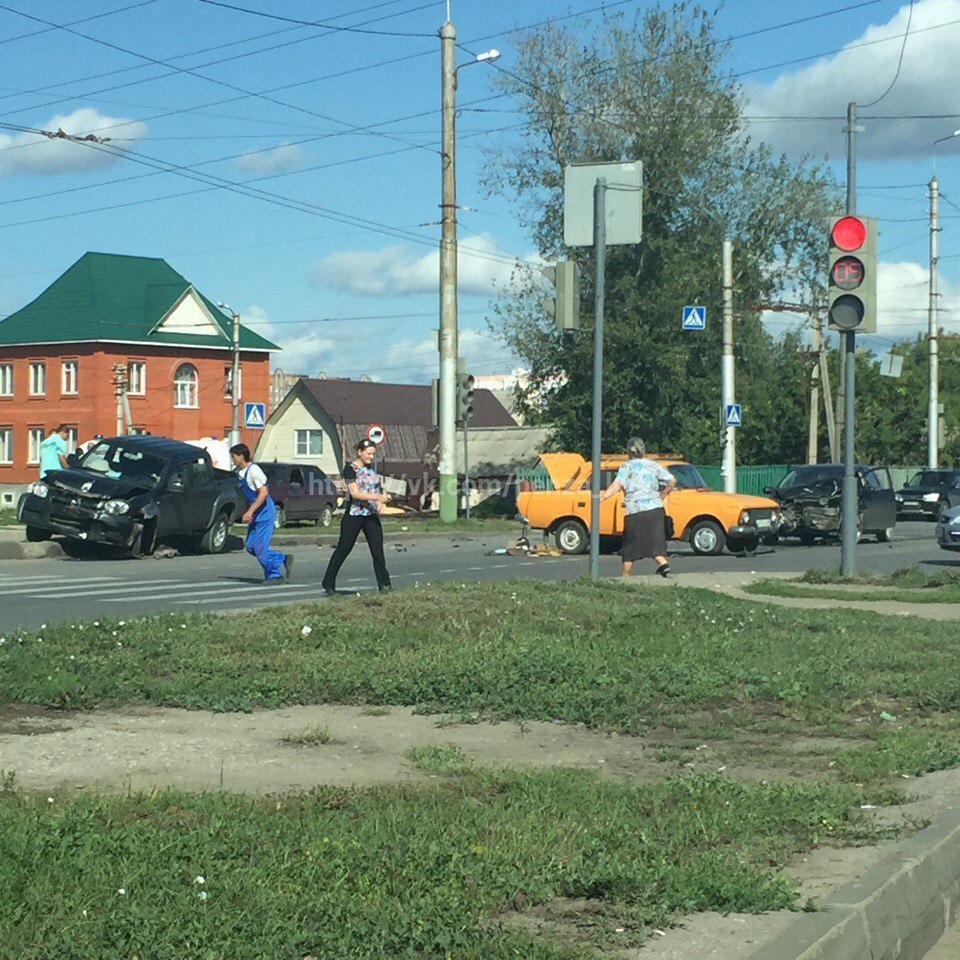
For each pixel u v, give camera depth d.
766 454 66.44
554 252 50.44
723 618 13.55
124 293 78.56
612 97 50.09
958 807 6.59
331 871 4.94
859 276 18.83
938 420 58.50
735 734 8.43
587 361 49.75
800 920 4.76
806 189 52.25
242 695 9.13
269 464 39.88
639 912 4.75
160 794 6.09
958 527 28.00
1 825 5.36
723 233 51.41
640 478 18.92
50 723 8.31
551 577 21.97
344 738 8.05
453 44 34.59
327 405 81.12
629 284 49.19
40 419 77.62
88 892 4.57
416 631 12.01
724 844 5.74
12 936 4.15
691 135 49.88
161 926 4.28
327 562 24.73
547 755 7.77
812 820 6.16
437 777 6.98
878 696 9.77
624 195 17.16
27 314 78.94
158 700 9.02
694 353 51.31
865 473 34.06
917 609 16.47
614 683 9.62
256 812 5.80
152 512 25.34
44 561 24.56
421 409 84.56
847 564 19.84
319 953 4.24
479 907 4.71
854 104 19.27
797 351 65.81
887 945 5.04
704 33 50.53
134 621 12.47
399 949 4.31
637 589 15.97
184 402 79.06
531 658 10.41
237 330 55.81
